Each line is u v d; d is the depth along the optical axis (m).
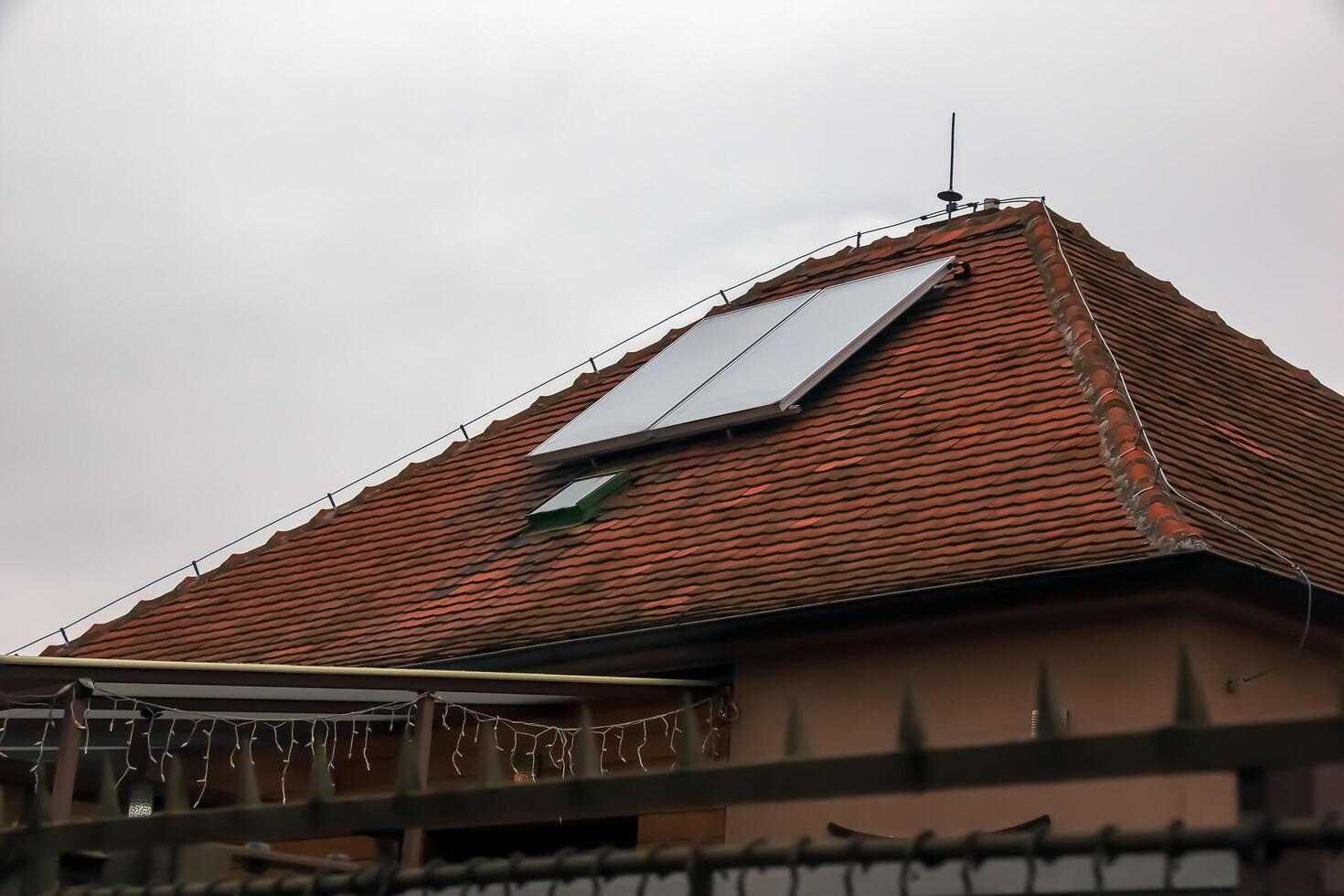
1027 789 12.17
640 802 5.20
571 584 15.66
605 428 18.30
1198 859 4.82
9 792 14.10
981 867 5.11
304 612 18.11
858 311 18.42
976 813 12.32
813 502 15.02
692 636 13.70
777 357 18.05
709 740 13.91
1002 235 19.47
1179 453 14.14
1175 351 17.17
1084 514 12.88
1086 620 12.31
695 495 16.34
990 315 17.44
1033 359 15.99
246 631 18.30
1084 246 19.19
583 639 14.23
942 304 18.28
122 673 11.26
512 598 15.98
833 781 4.85
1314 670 13.11
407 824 5.67
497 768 5.58
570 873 5.59
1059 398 15.02
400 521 19.62
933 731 12.69
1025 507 13.37
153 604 20.28
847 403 16.77
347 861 7.59
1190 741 4.32
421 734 12.64
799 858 5.16
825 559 13.87
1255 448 15.58
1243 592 12.06
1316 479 15.71
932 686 12.84
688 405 17.77
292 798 15.78
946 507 13.88
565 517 17.19
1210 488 13.74
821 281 21.02
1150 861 4.89
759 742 13.62
